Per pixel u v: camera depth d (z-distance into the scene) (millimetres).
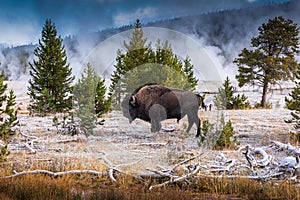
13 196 5898
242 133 13484
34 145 10172
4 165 7840
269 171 7707
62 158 8508
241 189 6582
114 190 6359
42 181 6539
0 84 10805
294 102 12164
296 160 7492
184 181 6914
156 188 6625
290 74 37469
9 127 11570
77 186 6758
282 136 12766
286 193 6227
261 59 36781
